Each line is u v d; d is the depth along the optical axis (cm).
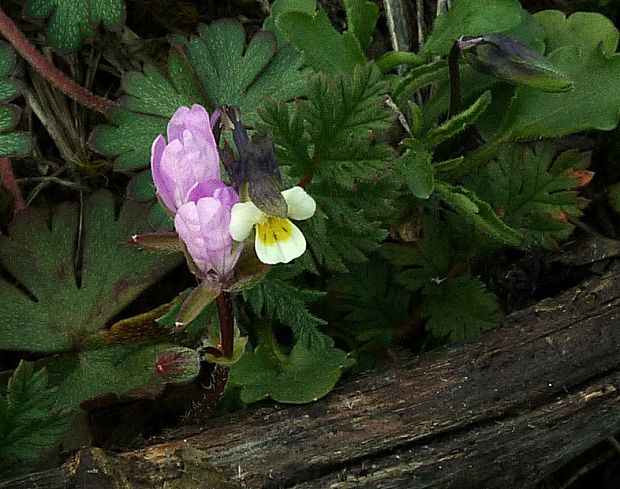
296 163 12
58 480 11
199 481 11
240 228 9
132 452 11
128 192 13
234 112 10
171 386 13
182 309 10
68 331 13
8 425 11
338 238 12
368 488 11
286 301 12
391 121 11
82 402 13
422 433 11
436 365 12
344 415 11
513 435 12
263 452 11
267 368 13
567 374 12
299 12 13
